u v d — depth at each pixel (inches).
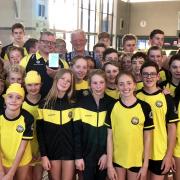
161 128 101.1
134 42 157.8
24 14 322.3
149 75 102.0
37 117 104.2
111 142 100.0
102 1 558.6
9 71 111.7
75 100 106.5
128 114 96.7
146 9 633.0
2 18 329.4
